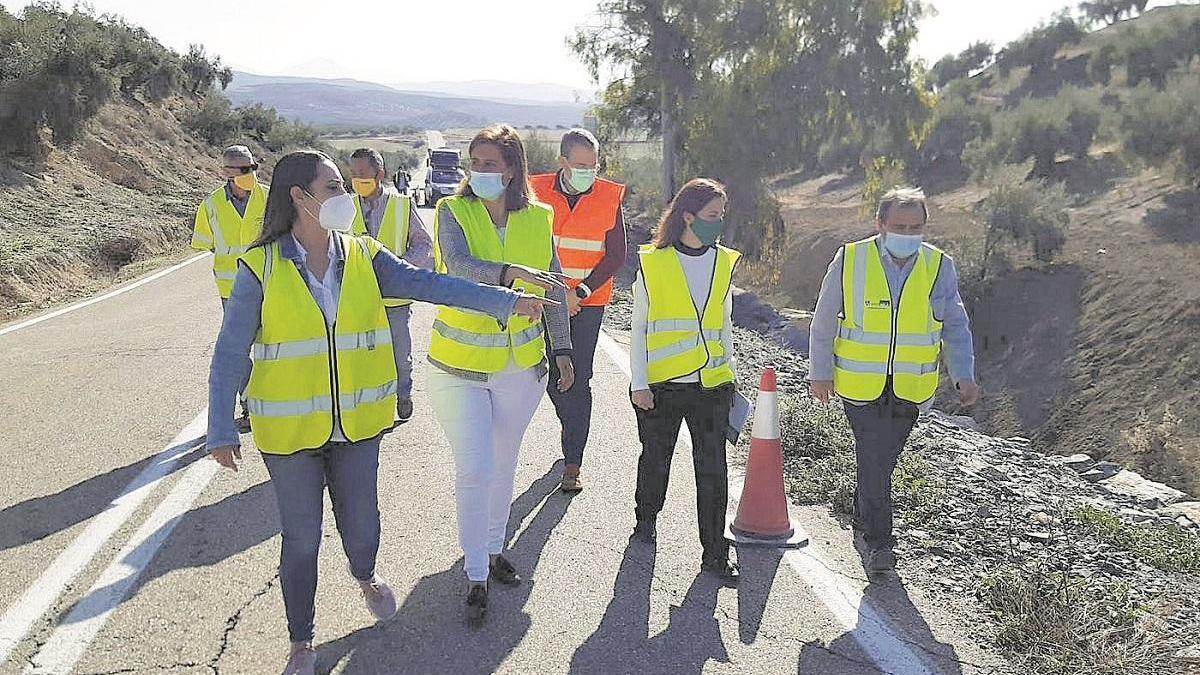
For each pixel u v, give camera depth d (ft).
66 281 55.21
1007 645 13.87
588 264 19.25
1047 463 27.04
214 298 46.68
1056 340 87.56
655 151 143.33
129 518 17.62
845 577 16.05
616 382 29.32
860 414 16.17
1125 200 114.32
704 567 16.02
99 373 29.66
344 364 11.69
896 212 15.66
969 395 16.33
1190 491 58.29
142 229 74.43
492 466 14.08
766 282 113.70
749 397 27.09
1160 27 180.55
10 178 78.54
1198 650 13.92
